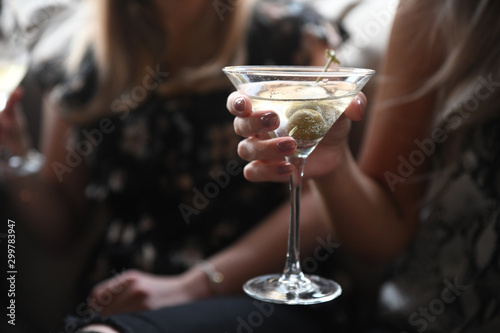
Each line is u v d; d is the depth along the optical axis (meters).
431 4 0.96
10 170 1.25
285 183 1.15
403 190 1.00
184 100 1.16
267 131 0.74
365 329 1.12
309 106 0.73
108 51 1.18
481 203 0.90
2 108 0.95
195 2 1.15
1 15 0.90
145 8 1.17
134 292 1.05
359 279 1.15
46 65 1.26
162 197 1.17
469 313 0.91
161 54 1.17
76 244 1.30
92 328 0.85
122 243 1.17
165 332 0.84
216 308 0.92
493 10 0.91
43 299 1.27
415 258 0.96
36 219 1.26
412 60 0.98
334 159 0.86
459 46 0.93
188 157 1.15
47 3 1.34
